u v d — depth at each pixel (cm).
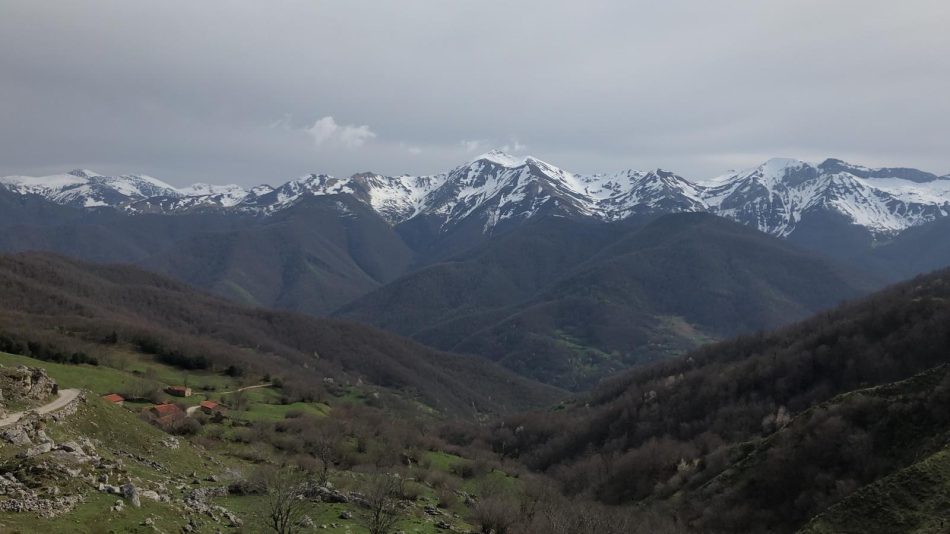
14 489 3788
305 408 14388
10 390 5478
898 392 9638
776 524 8900
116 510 4028
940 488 6600
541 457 17075
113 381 11588
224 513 4850
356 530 5331
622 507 11119
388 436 12638
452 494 8438
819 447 9581
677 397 17288
